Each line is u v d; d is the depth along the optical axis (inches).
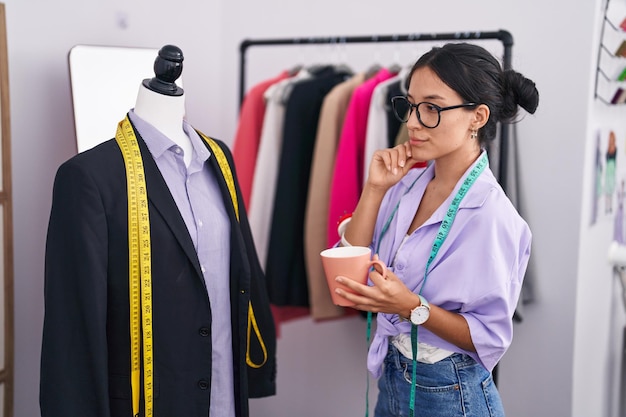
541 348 85.7
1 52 70.4
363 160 86.6
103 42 86.0
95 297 49.3
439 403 54.6
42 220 79.6
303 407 106.3
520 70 83.8
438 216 54.0
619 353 105.5
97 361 49.4
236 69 108.0
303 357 105.3
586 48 80.0
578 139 81.4
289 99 89.0
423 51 93.0
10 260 73.1
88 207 49.9
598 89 83.4
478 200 52.2
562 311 84.0
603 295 94.8
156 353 53.0
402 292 50.6
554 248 83.8
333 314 89.7
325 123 86.7
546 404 86.0
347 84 88.3
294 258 91.6
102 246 50.2
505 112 54.6
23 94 75.8
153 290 52.4
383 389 59.4
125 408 53.1
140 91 55.2
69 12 80.7
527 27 83.6
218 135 110.9
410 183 60.1
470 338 51.8
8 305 73.2
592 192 85.4
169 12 97.3
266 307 64.9
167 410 53.7
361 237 58.6
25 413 79.2
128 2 89.5
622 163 99.2
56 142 80.5
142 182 52.5
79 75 72.4
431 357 54.5
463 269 51.8
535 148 83.7
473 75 51.1
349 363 101.4
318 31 100.3
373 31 96.0
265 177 91.8
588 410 92.2
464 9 88.2
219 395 57.4
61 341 49.6
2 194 71.6
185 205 54.9
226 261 57.1
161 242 52.5
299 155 90.0
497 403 56.7
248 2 105.6
